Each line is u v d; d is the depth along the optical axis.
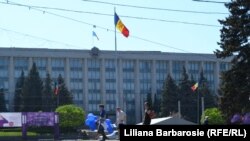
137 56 145.62
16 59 137.50
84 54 142.38
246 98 43.72
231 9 44.69
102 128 25.30
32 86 113.50
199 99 112.81
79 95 141.88
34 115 44.97
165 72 148.88
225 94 44.69
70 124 65.06
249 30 44.06
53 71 140.00
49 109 112.75
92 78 143.62
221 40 45.34
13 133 48.06
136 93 145.00
